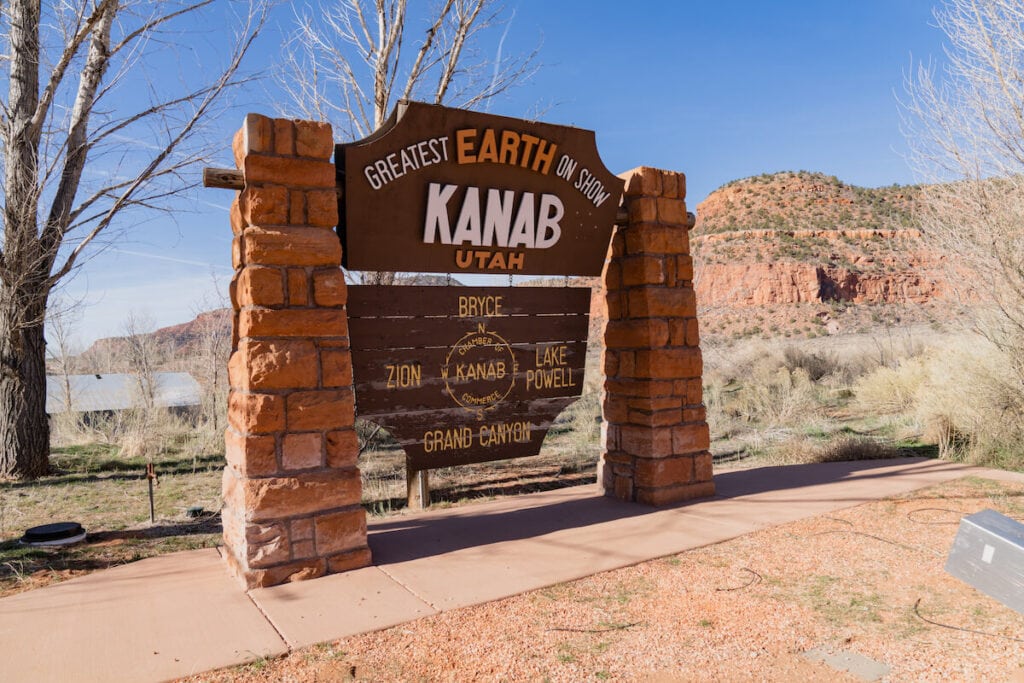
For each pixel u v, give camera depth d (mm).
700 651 3467
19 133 9531
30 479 9227
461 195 5879
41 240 9586
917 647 3445
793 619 3861
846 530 5609
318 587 4477
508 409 6520
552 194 6375
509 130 5945
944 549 5043
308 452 4711
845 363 20641
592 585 4508
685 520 6066
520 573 4734
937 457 8906
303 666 3342
